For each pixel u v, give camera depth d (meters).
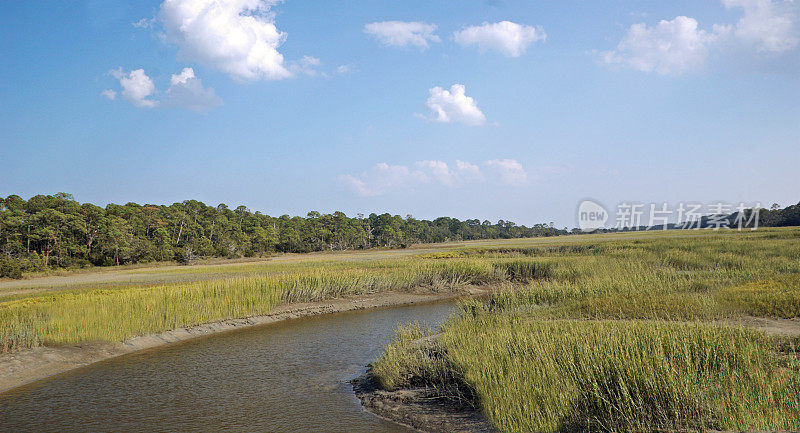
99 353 13.72
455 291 28.30
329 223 140.38
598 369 7.32
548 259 36.59
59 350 13.38
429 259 48.28
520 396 7.13
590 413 6.64
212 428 8.14
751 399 6.10
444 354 10.70
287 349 14.30
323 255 92.25
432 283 29.70
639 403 6.38
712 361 7.56
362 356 13.31
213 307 19.66
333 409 8.98
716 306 13.09
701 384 6.68
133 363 12.91
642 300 14.69
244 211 133.75
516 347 9.04
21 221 70.75
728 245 38.81
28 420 8.72
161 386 10.70
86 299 19.22
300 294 24.23
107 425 8.41
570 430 6.39
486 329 11.71
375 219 167.00
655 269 26.33
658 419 6.22
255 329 17.91
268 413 8.84
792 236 50.84
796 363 7.46
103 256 74.44
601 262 31.34
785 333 9.98
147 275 43.16
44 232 70.44
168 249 82.50
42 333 14.44
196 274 41.22
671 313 12.70
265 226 130.50
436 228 193.38
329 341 15.34
